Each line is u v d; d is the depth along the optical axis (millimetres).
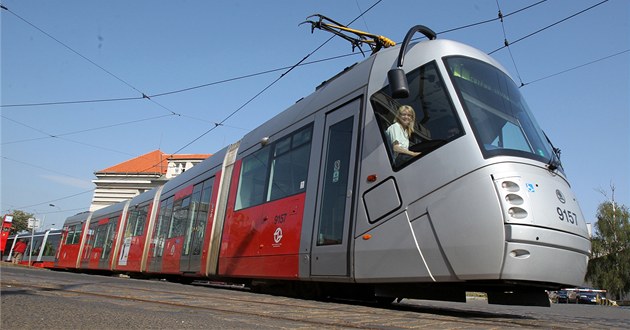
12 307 3754
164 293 6195
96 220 22828
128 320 3404
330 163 6922
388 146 5973
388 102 6207
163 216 14836
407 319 4383
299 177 7629
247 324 3508
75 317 3420
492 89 5941
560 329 4148
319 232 6785
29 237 34219
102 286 6973
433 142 5512
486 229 4863
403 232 5523
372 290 6898
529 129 5871
